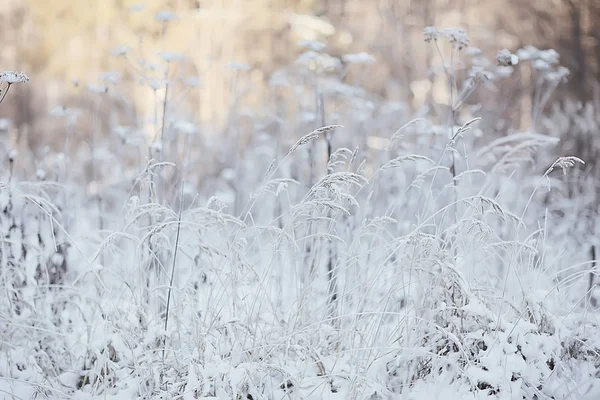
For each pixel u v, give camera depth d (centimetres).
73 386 382
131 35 1448
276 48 1566
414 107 1260
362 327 374
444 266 351
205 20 1388
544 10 1312
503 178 614
